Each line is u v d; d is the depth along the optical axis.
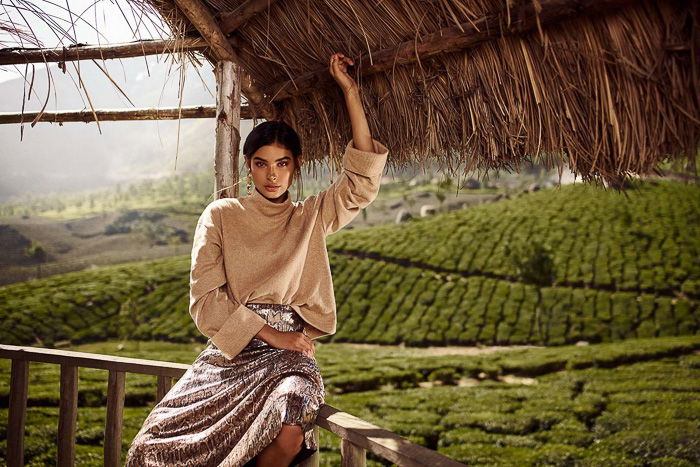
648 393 16.80
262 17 2.17
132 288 46.09
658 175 1.59
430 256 44.72
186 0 2.01
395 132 2.11
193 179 130.50
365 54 2.02
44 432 13.20
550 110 1.70
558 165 1.75
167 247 82.00
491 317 33.06
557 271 38.91
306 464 1.58
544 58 1.62
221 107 2.28
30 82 2.14
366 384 20.39
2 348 2.61
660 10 1.47
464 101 1.91
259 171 1.78
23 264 78.06
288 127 1.80
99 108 2.62
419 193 78.62
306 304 1.87
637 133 1.56
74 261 78.69
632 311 31.72
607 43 1.56
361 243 49.28
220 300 1.72
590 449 12.59
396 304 36.97
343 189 1.90
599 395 16.91
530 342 29.67
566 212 53.03
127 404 17.16
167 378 2.25
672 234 44.41
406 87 2.04
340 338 33.28
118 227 92.94
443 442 13.66
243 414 1.59
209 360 1.75
